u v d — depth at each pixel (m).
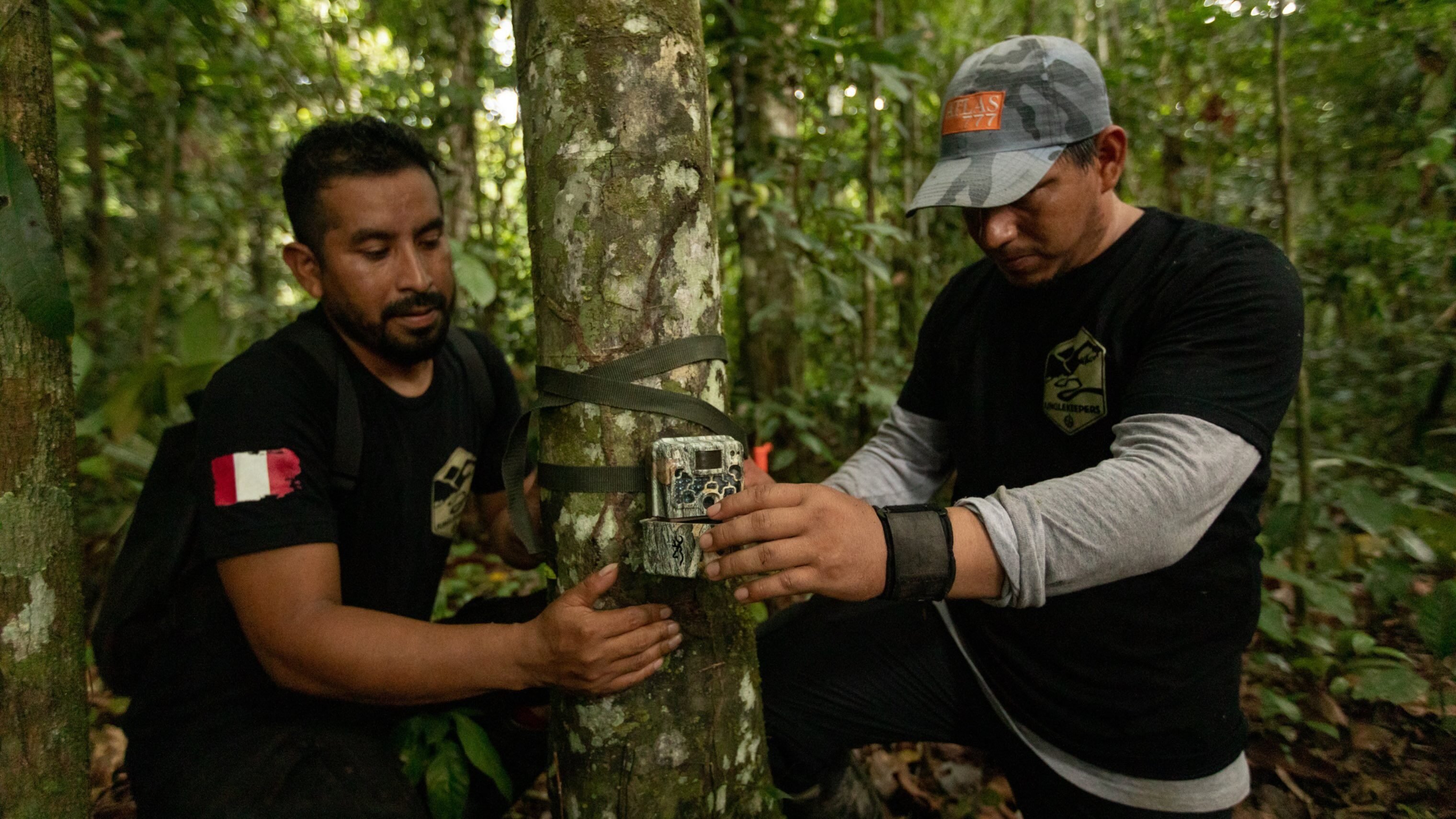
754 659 1.47
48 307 1.19
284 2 4.50
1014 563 1.27
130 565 1.60
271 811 1.44
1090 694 1.67
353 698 1.46
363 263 1.61
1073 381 1.67
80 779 1.34
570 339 1.29
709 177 1.34
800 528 1.14
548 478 1.35
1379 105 3.69
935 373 2.03
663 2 1.27
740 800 1.42
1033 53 1.55
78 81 4.38
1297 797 2.22
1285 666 2.58
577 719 1.36
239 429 1.52
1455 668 2.26
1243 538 1.56
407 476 1.78
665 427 1.29
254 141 4.86
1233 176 4.44
